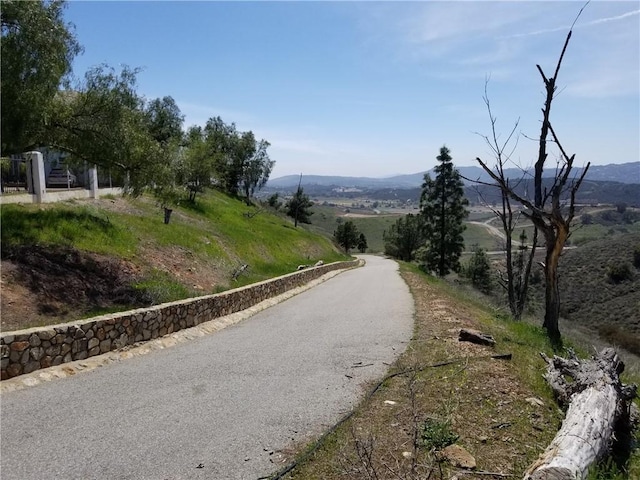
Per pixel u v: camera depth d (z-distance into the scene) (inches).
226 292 499.5
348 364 312.8
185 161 1082.7
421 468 169.5
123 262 509.7
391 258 2694.4
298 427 209.8
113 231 573.9
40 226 479.5
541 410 231.9
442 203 1723.7
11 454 180.7
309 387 265.4
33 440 193.0
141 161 534.9
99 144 494.6
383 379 273.6
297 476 166.7
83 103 487.5
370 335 402.6
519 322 519.8
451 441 186.2
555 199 434.0
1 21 410.0
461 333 365.4
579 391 225.1
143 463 175.5
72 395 247.8
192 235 789.2
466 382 260.7
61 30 444.1
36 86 422.0
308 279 900.0
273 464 176.1
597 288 1514.5
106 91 493.4
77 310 375.6
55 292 387.9
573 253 1876.2
